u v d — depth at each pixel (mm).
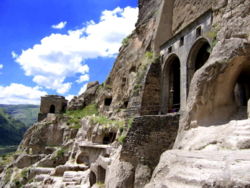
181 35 17547
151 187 6270
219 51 9719
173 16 23422
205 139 7711
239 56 9156
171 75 19594
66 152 26656
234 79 9992
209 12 14539
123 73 30109
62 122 36250
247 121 7242
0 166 34469
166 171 6062
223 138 7043
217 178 4293
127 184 11086
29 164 30297
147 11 29531
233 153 5422
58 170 20156
